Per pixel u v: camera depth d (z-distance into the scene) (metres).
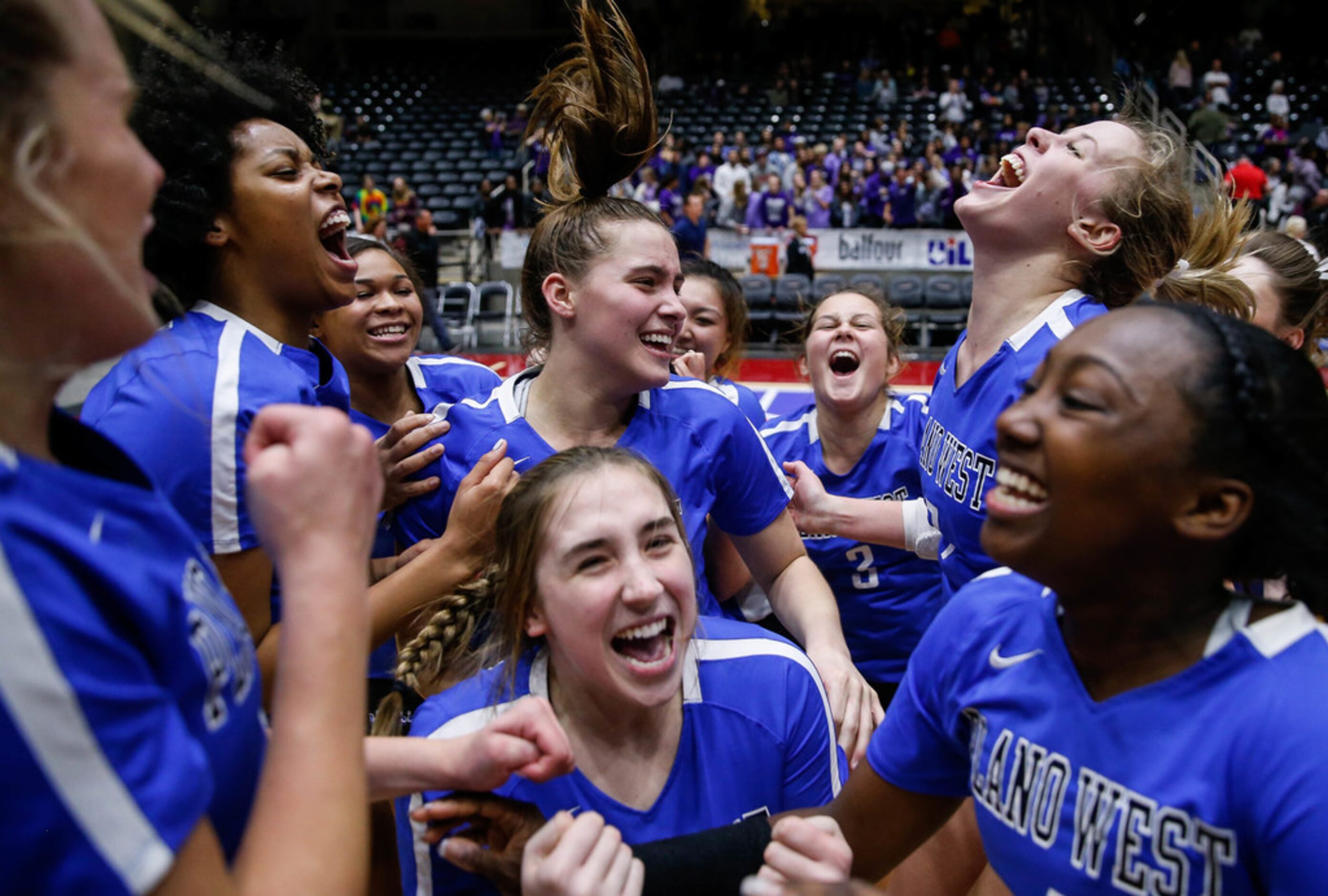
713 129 17.12
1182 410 0.87
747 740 1.42
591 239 1.83
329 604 0.79
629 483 1.32
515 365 9.89
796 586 2.04
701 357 2.89
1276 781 0.84
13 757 0.61
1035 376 0.97
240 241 1.71
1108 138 1.78
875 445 2.99
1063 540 0.91
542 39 20.64
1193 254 2.07
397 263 2.66
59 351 0.70
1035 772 1.00
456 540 1.70
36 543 0.65
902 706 1.21
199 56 1.67
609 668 1.28
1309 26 18.02
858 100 17.62
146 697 0.67
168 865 0.65
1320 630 0.89
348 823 0.74
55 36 0.66
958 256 12.06
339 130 16.39
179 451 1.50
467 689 1.42
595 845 1.02
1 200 0.65
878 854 1.27
